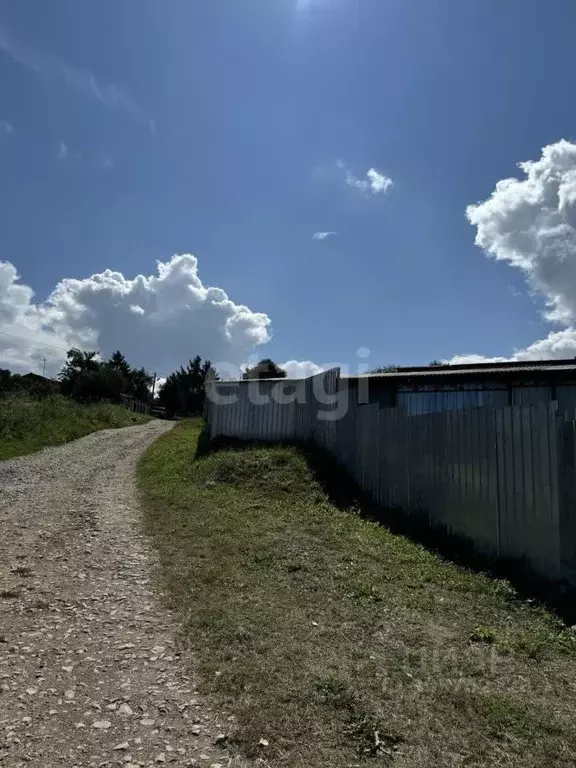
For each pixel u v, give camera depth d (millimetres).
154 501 11023
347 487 11328
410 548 7543
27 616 5125
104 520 9398
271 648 4340
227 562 6766
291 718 3332
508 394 13391
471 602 5527
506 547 6535
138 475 14828
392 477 9742
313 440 14461
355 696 3582
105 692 3707
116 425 29609
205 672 3961
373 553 7258
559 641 4586
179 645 4484
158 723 3322
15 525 8945
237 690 3676
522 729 3238
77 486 12938
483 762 2932
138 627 4879
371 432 10773
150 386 69688
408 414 9242
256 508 10031
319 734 3174
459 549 7281
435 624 4969
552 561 5742
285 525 8750
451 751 3025
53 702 3570
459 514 7578
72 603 5492
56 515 9812
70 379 53094
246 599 5492
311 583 6035
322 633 4676
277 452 13422
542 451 6004
